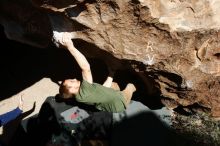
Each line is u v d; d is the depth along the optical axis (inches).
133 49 144.7
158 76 157.1
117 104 164.9
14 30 173.9
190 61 147.9
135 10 130.3
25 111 195.6
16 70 207.6
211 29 140.1
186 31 138.5
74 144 163.6
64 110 167.5
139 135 174.9
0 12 170.6
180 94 163.9
